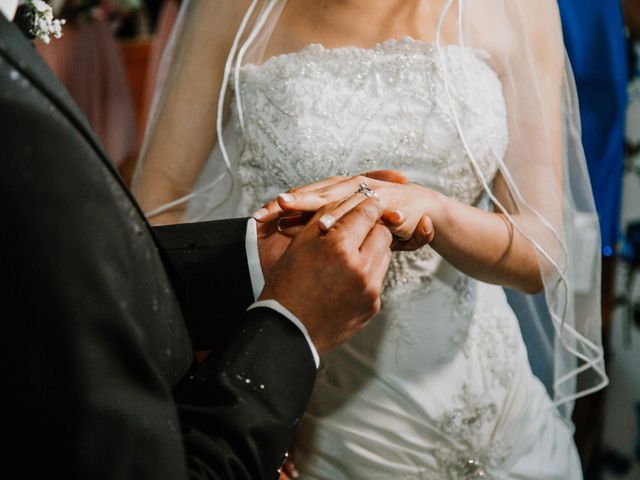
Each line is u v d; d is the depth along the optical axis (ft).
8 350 2.17
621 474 8.88
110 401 2.21
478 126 4.51
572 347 4.82
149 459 2.28
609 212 7.68
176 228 3.78
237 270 3.63
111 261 2.32
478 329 4.84
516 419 4.91
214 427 2.61
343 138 4.48
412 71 4.52
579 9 7.20
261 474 2.65
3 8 2.79
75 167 2.28
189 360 2.95
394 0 4.70
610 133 7.42
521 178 4.65
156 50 11.34
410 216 3.87
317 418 4.68
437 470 4.63
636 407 8.86
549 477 4.91
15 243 2.15
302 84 4.55
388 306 4.63
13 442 2.21
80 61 12.26
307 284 2.95
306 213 3.78
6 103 2.19
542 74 4.76
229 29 4.92
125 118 12.45
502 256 4.39
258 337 2.83
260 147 4.66
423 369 4.65
